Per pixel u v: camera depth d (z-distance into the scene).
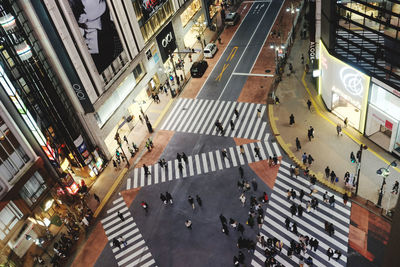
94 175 37.22
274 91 43.88
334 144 35.03
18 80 28.09
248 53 52.31
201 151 38.16
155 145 40.19
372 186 30.38
